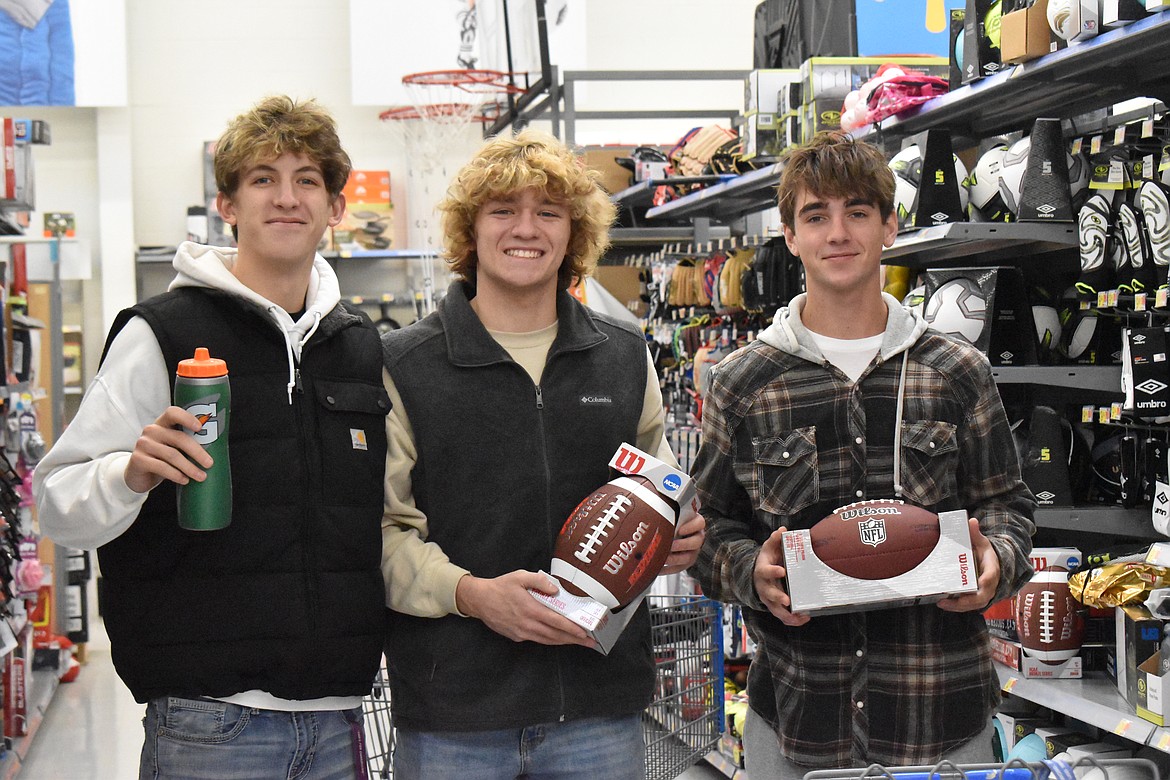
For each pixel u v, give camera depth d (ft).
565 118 20.51
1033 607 9.73
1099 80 9.71
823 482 7.11
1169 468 9.35
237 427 5.95
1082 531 10.88
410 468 6.59
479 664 6.39
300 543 6.00
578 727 6.55
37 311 21.75
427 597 6.30
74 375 30.22
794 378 7.21
